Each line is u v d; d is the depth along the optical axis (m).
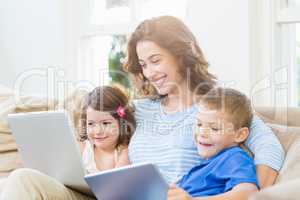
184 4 2.50
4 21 2.89
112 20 2.76
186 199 1.41
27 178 1.48
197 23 2.29
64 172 1.55
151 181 1.31
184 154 1.69
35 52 2.85
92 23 2.80
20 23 2.88
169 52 1.83
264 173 1.49
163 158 1.71
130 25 2.64
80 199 1.60
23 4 2.87
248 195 1.42
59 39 2.81
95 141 1.80
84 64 2.85
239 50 2.17
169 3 2.55
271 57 2.15
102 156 1.81
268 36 2.15
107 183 1.37
